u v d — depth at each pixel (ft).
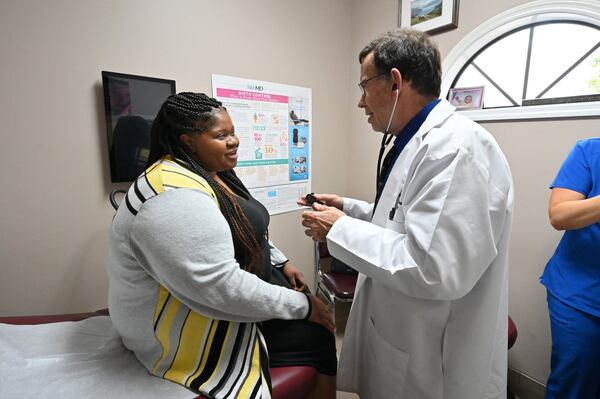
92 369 2.70
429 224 2.33
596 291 3.51
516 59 5.28
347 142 7.98
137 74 4.66
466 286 2.43
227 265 2.40
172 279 2.26
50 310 4.41
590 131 4.34
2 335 3.08
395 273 2.47
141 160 4.72
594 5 4.25
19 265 4.13
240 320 2.67
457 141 2.48
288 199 6.98
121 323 2.68
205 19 5.23
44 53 3.97
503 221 2.60
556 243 4.76
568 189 3.56
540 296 5.01
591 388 3.67
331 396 3.34
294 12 6.40
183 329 2.55
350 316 3.79
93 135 4.43
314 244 7.68
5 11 3.69
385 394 3.29
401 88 2.86
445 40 5.84
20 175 4.00
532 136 4.90
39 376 2.60
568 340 3.69
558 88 4.86
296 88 6.68
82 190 4.44
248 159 6.16
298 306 3.00
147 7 4.65
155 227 2.18
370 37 7.10
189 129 2.72
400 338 3.07
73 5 4.08
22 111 3.92
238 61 5.72
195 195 2.31
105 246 4.72
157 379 2.60
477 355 2.86
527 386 5.28
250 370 2.67
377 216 3.20
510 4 4.95
